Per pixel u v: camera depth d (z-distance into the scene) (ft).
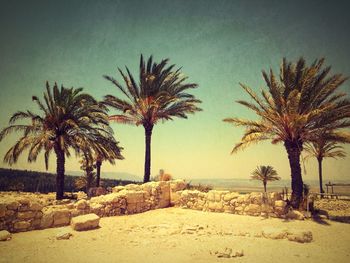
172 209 39.55
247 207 34.65
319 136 35.96
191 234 24.44
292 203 35.58
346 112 33.32
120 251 19.38
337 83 34.14
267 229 24.27
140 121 52.70
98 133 49.62
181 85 53.98
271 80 36.68
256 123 37.86
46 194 57.93
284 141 38.01
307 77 34.01
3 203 24.12
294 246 20.88
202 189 46.73
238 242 21.85
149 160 52.49
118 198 34.76
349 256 18.97
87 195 55.57
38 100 47.60
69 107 48.85
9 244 20.90
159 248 20.07
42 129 47.73
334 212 40.09
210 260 17.49
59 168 48.83
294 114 34.24
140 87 52.31
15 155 43.86
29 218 25.29
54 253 18.88
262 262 17.20
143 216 34.19
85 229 25.71
